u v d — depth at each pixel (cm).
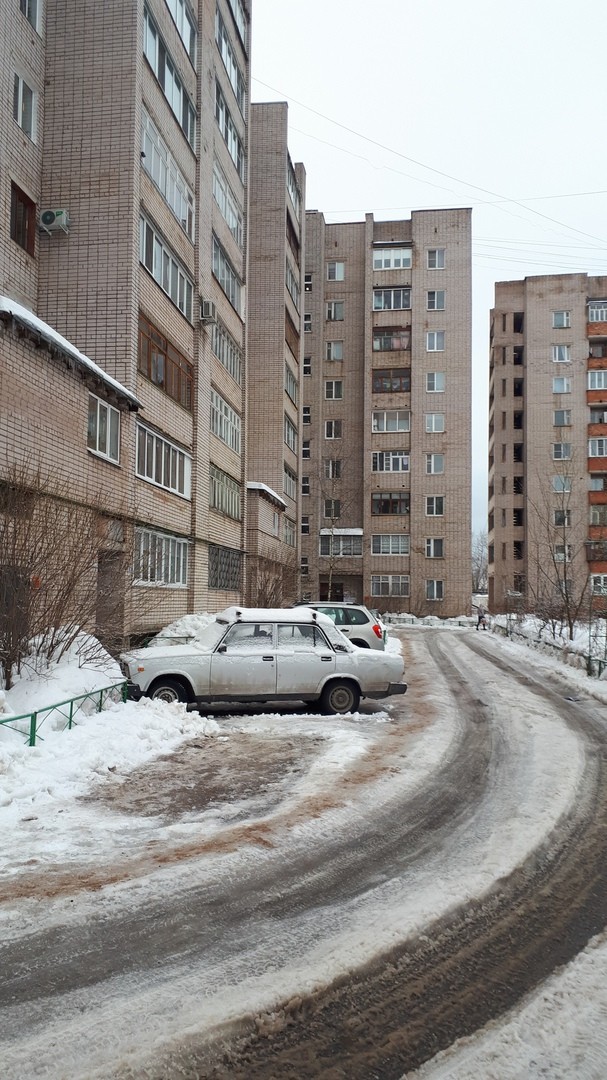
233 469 2595
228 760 835
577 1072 312
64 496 1192
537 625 2908
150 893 469
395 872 517
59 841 556
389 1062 316
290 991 363
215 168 2342
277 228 3622
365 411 5031
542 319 5306
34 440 1148
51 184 1609
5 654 896
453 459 4928
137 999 353
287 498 3725
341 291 5256
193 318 2098
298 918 442
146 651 1123
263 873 508
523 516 5378
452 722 1113
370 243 5122
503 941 422
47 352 1186
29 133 1580
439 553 4888
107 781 730
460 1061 317
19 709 847
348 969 385
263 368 3597
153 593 1695
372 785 736
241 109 2725
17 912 437
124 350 1567
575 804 692
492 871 521
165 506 1847
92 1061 308
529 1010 354
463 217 5041
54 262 1593
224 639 1116
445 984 376
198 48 2128
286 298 3684
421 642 2953
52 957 389
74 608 1037
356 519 5119
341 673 1133
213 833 585
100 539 1120
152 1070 305
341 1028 338
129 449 1560
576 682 1595
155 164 1772
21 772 686
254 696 1104
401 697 1375
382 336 5078
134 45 1608
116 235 1580
